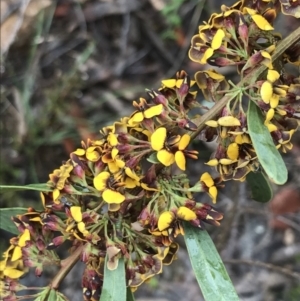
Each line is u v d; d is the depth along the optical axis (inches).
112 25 28.6
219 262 12.6
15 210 16.3
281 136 12.2
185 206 12.4
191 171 26.7
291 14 12.2
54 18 28.3
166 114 12.2
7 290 13.8
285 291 26.8
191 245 12.7
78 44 28.4
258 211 25.7
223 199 27.0
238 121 11.9
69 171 12.8
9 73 27.8
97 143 13.2
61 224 13.2
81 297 26.7
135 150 12.2
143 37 28.6
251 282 27.1
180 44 27.9
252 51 12.7
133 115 12.5
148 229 12.6
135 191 12.7
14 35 27.0
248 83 12.2
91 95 28.1
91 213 12.7
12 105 27.7
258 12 12.6
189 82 12.6
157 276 27.2
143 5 28.4
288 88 12.0
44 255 13.6
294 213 27.1
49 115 27.6
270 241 27.4
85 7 28.4
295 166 27.0
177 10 27.6
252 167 12.4
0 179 27.0
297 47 12.6
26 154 27.4
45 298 13.5
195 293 26.8
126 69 28.4
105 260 12.7
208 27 12.6
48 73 28.1
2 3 26.9
